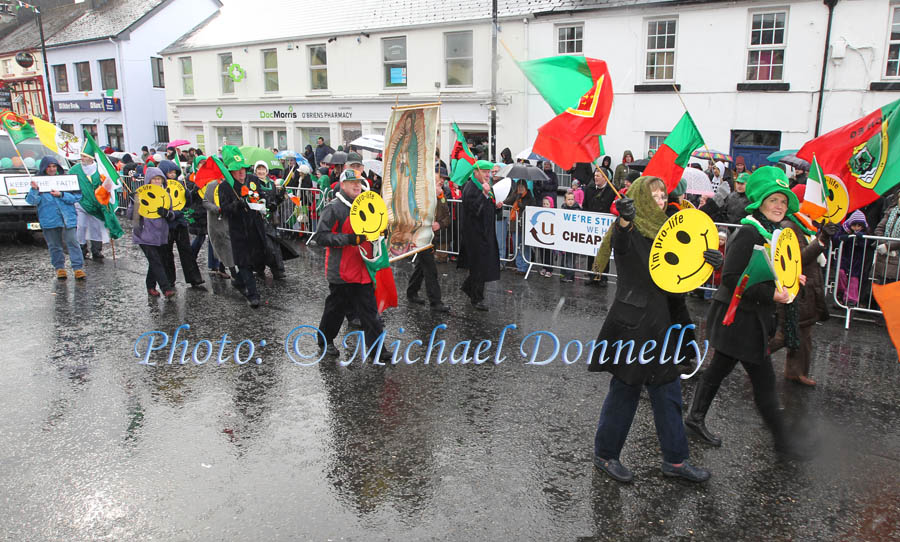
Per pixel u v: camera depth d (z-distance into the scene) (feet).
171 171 37.52
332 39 70.69
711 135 50.29
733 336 13.75
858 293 23.91
